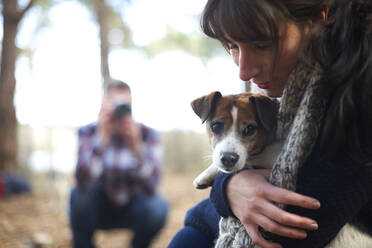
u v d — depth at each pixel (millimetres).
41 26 12820
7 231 4316
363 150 1157
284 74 1387
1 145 7441
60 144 12656
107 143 3521
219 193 1416
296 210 1232
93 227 3588
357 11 1191
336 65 1165
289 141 1253
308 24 1312
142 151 3600
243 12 1233
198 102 1811
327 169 1199
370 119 1145
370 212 1303
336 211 1196
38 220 4887
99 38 10383
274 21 1232
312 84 1236
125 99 3553
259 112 1592
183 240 1638
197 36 13633
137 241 3635
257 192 1268
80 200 3500
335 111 1156
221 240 1381
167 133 14469
